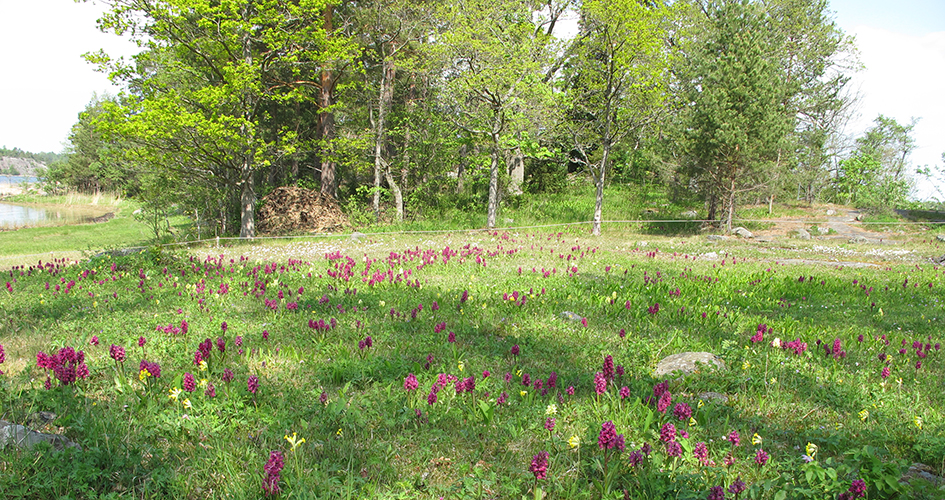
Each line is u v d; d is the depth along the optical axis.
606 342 6.69
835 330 7.50
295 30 22.25
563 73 25.64
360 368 5.31
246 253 16.27
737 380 5.14
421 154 26.42
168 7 18.62
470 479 3.43
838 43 28.77
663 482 3.33
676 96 24.31
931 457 3.84
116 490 3.21
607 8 20.84
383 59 25.16
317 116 28.73
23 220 43.28
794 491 3.21
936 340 7.13
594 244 18.61
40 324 7.09
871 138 37.94
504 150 27.81
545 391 4.75
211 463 3.53
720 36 22.92
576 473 3.57
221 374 5.14
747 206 29.41
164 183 25.06
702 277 11.05
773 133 21.69
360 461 3.67
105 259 12.12
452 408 4.47
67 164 72.62
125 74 19.00
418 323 7.26
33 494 3.08
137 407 4.25
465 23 22.31
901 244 20.05
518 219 26.62
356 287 9.62
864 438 4.12
